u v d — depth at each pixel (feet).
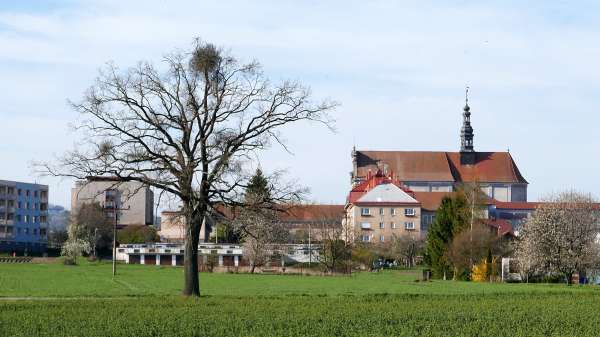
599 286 553.23
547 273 652.48
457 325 259.80
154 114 337.72
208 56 334.85
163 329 243.19
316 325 256.73
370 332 244.42
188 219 346.54
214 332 238.89
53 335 230.68
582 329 254.27
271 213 357.82
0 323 254.27
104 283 518.37
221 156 336.29
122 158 337.11
